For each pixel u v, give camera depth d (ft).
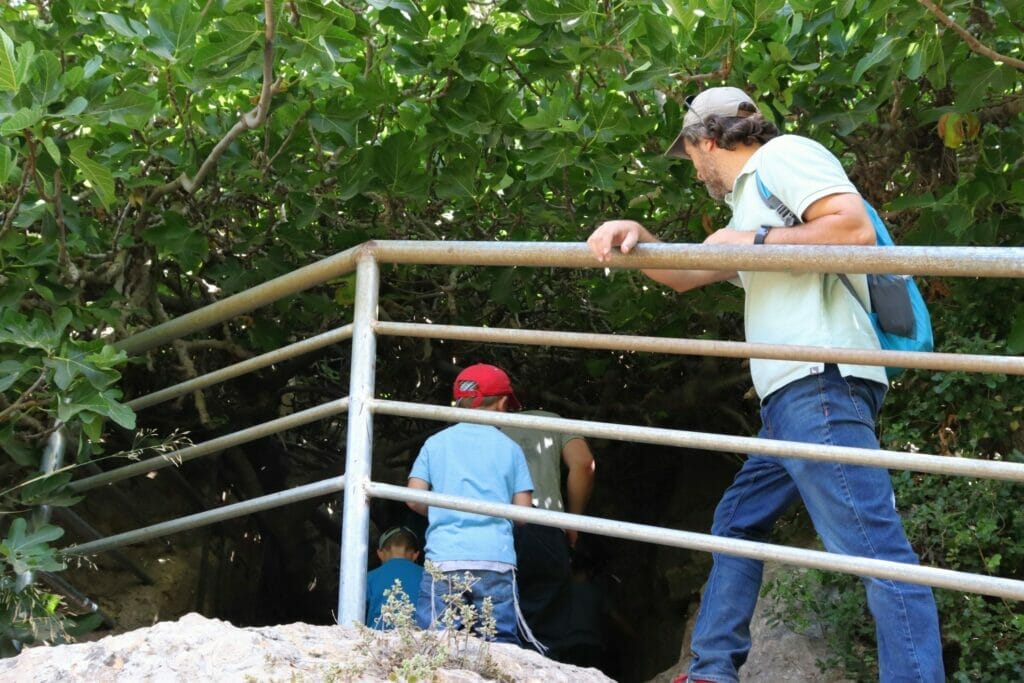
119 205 16.98
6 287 14.11
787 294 10.14
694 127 10.97
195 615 9.68
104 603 19.51
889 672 9.29
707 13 13.26
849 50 15.40
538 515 10.45
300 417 12.55
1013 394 14.78
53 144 12.26
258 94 16.57
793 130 16.25
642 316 21.02
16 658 9.23
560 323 22.52
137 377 21.11
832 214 9.62
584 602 20.51
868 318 10.06
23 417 14.61
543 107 15.25
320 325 21.77
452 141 15.98
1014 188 14.32
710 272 11.00
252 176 16.74
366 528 11.71
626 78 14.39
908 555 9.46
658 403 23.31
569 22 14.05
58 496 14.42
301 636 9.78
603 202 17.78
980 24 14.21
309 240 17.49
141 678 8.67
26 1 15.69
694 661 10.82
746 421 23.07
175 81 15.24
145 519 21.35
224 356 21.57
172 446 17.63
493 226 18.22
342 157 16.81
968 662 13.80
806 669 15.15
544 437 17.39
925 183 16.38
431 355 23.34
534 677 9.57
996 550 14.10
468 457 14.46
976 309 15.53
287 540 25.34
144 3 15.56
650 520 25.96
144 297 17.78
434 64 14.94
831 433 9.71
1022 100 15.12
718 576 10.90
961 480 14.60
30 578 13.87
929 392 15.38
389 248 12.11
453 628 9.73
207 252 16.49
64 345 13.11
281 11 13.06
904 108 15.89
